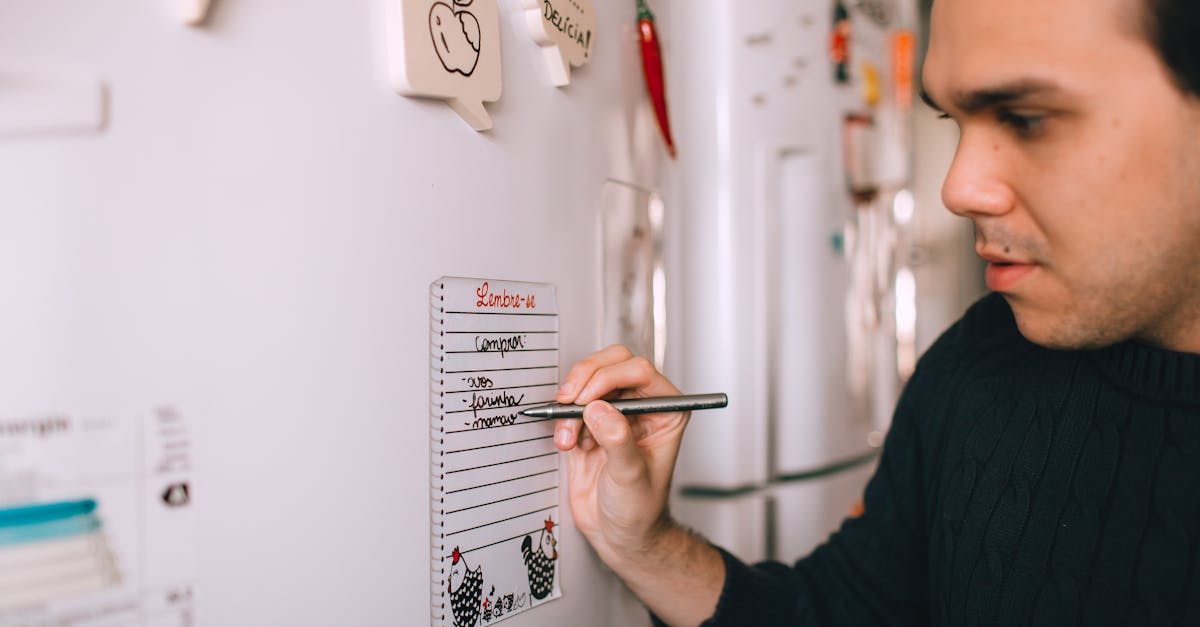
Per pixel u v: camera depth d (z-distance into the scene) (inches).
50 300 11.4
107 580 12.0
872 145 45.3
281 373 14.2
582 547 22.9
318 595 14.9
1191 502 19.2
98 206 11.8
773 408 38.0
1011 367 24.6
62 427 11.5
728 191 35.3
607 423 19.7
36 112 11.1
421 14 16.4
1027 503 22.5
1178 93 15.2
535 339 20.6
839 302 42.1
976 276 68.5
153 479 12.5
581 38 22.1
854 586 26.8
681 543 24.5
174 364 12.7
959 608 23.5
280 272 14.2
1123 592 20.1
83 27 11.6
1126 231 16.3
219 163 13.2
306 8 14.6
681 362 33.7
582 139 22.7
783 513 38.3
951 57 17.0
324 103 14.9
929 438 26.8
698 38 35.4
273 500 14.1
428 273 17.1
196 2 12.6
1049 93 15.6
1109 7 15.0
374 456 15.9
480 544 18.7
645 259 27.3
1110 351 21.4
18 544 11.2
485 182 18.7
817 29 40.3
